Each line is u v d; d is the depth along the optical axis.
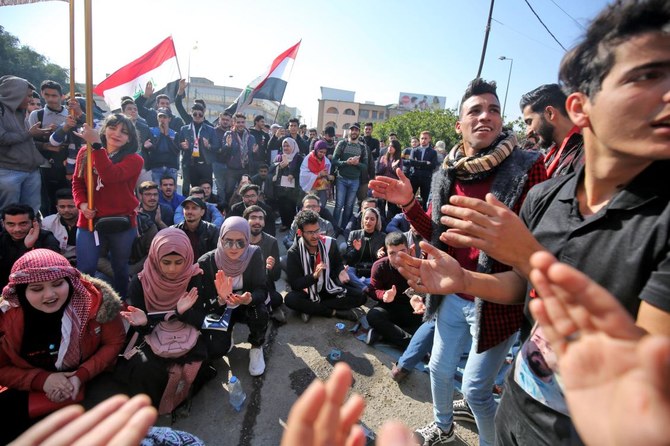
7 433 1.76
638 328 0.47
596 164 0.78
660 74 0.60
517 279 1.11
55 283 1.79
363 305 3.70
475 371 1.56
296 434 0.49
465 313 1.61
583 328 0.49
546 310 0.53
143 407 0.58
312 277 3.18
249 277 2.72
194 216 3.45
